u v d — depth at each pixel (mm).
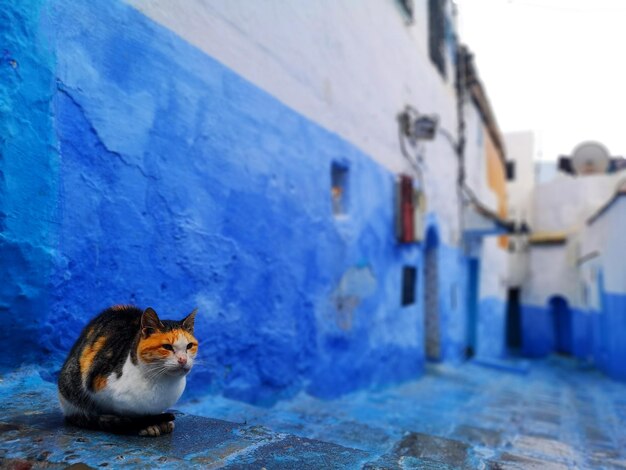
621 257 11438
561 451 4035
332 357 5520
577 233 19781
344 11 6055
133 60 3105
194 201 3559
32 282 2537
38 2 2561
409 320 8133
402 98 8117
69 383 1981
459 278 11781
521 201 24906
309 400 4840
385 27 7445
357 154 6324
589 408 7258
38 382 2535
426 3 9625
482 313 14328
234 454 1924
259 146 4281
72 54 2734
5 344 2475
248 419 3408
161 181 3293
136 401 1891
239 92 4051
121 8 3035
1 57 2396
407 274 8164
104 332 2035
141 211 3150
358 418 4531
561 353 22188
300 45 5004
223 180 3844
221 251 3812
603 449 4422
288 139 4730
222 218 3828
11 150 2428
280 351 4527
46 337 2629
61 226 2674
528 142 25094
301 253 4906
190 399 3486
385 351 7047
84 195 2799
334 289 5594
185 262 3480
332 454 2053
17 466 1618
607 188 20766
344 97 5992
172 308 3371
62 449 1750
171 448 1892
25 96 2488
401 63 8125
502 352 18469
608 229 12570
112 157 2963
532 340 22484
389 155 7496
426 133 8180
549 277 22078
